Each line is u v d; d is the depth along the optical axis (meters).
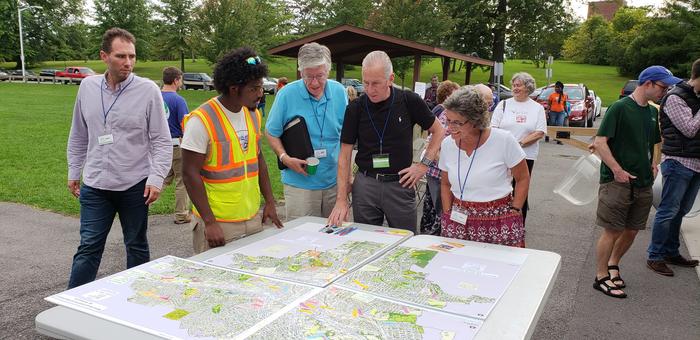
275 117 3.15
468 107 2.49
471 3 29.78
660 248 4.18
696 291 3.84
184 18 42.81
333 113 3.23
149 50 48.78
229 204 2.43
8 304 3.44
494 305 1.60
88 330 1.38
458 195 2.78
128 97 2.88
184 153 2.28
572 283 3.99
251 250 2.18
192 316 1.48
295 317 1.48
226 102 2.38
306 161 3.00
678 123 3.82
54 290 3.69
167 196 6.75
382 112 2.90
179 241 4.93
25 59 49.41
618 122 3.51
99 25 47.72
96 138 2.89
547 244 5.00
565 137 6.76
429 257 2.09
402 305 1.59
